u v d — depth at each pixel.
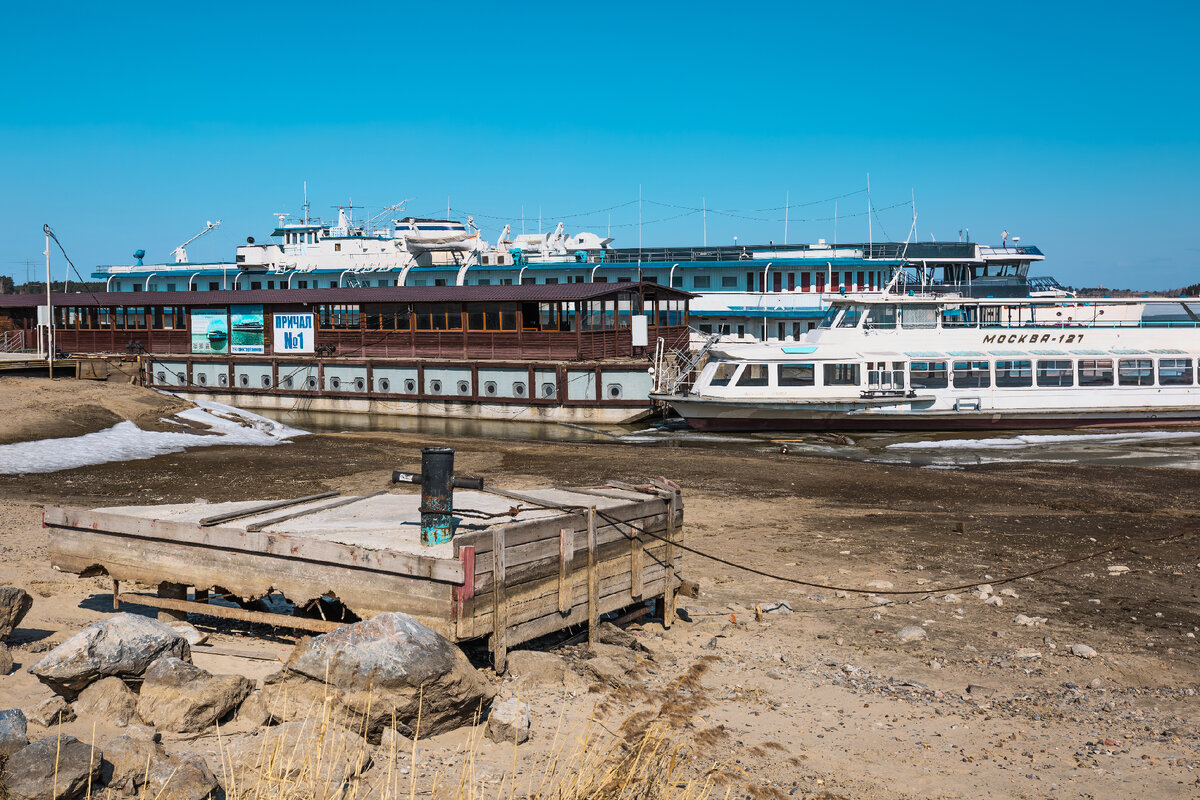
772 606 15.66
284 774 7.21
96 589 14.03
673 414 48.62
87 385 44.03
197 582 11.49
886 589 17.11
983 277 61.81
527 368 50.06
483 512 11.73
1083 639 14.46
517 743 8.88
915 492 28.72
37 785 6.53
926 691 11.78
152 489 27.19
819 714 10.77
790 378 45.19
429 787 7.71
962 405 44.91
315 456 34.69
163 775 6.94
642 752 8.69
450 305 53.34
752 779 8.80
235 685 8.82
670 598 13.66
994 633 14.62
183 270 75.88
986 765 9.54
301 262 72.25
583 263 65.12
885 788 8.88
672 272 63.59
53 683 8.52
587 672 11.05
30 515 21.67
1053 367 45.78
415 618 9.63
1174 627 15.25
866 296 46.66
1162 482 30.78
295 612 12.55
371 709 8.54
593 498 13.12
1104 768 9.55
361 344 55.72
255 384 58.16
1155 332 46.81
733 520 23.95
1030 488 29.52
